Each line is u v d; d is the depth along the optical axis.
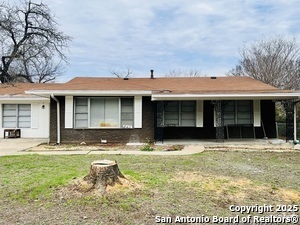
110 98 12.38
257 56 28.75
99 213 4.02
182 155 9.04
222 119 13.15
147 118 12.46
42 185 5.23
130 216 3.93
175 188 5.20
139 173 6.23
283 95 11.37
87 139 12.31
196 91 11.83
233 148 10.80
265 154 9.38
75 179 5.45
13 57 24.92
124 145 11.73
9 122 15.34
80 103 12.35
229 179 5.88
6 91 16.20
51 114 12.38
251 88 12.66
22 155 8.96
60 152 9.71
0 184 5.43
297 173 6.55
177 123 13.48
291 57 27.09
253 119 13.49
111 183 4.89
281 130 16.47
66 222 3.74
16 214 4.02
